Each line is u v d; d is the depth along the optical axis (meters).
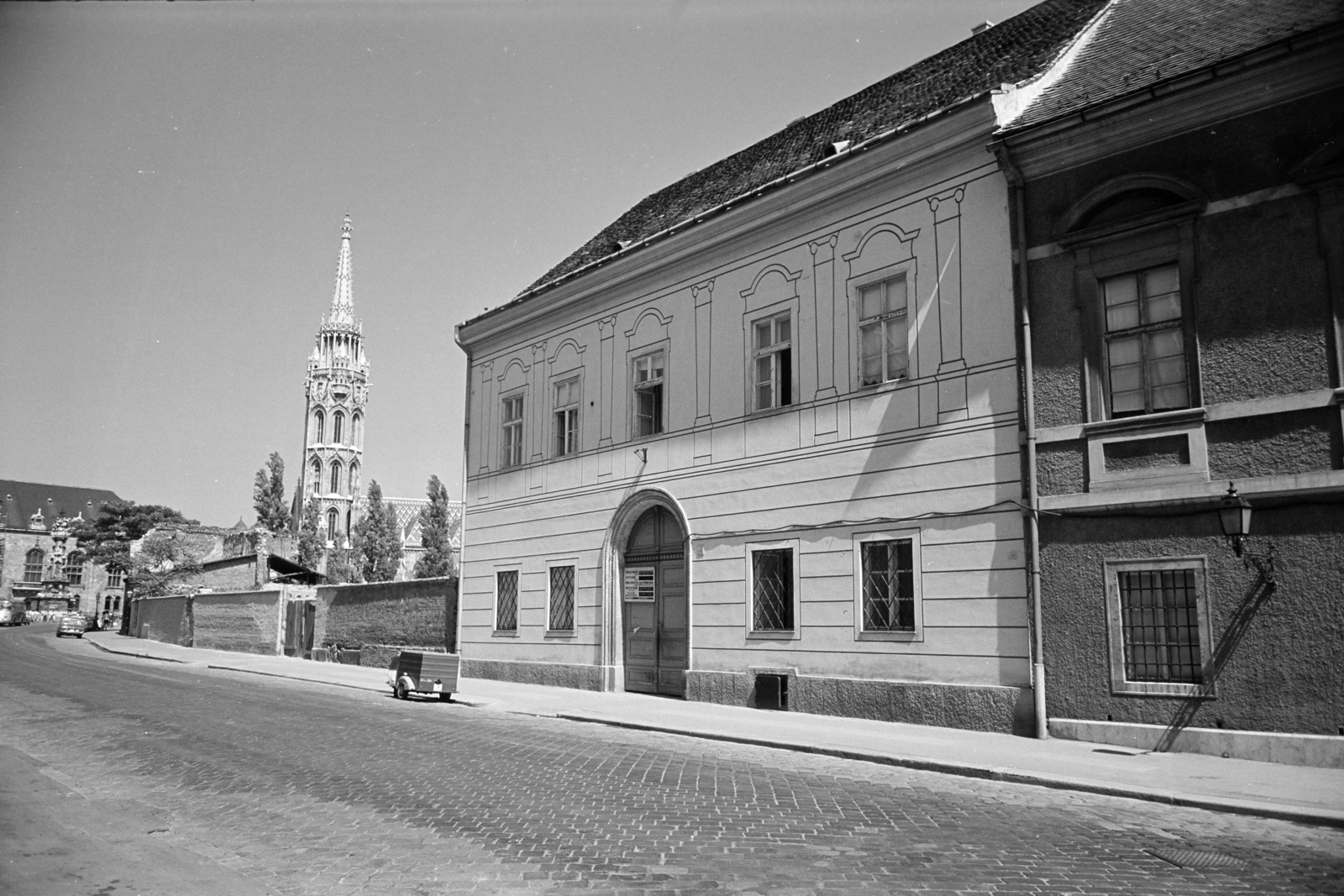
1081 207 14.14
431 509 76.56
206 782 10.41
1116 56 15.44
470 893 6.39
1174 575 12.96
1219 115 12.92
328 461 148.38
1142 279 13.65
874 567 16.72
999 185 15.36
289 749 12.69
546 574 24.09
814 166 17.92
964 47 20.73
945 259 16.02
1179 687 12.66
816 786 10.53
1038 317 14.53
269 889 6.50
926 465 15.90
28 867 7.01
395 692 20.86
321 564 92.00
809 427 17.92
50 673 26.06
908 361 16.44
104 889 6.48
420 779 10.53
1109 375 13.83
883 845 7.81
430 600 28.98
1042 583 14.09
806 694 17.28
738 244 19.88
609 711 17.53
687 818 8.69
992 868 7.16
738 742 14.11
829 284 17.94
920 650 15.66
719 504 19.52
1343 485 11.54
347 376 151.88
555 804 9.22
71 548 108.31
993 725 14.45
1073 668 13.66
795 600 17.75
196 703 18.50
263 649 39.91
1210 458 12.69
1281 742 11.73
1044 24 18.81
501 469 26.23
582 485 23.23
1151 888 6.75
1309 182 12.14
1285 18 13.32
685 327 20.91
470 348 28.23
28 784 10.30
